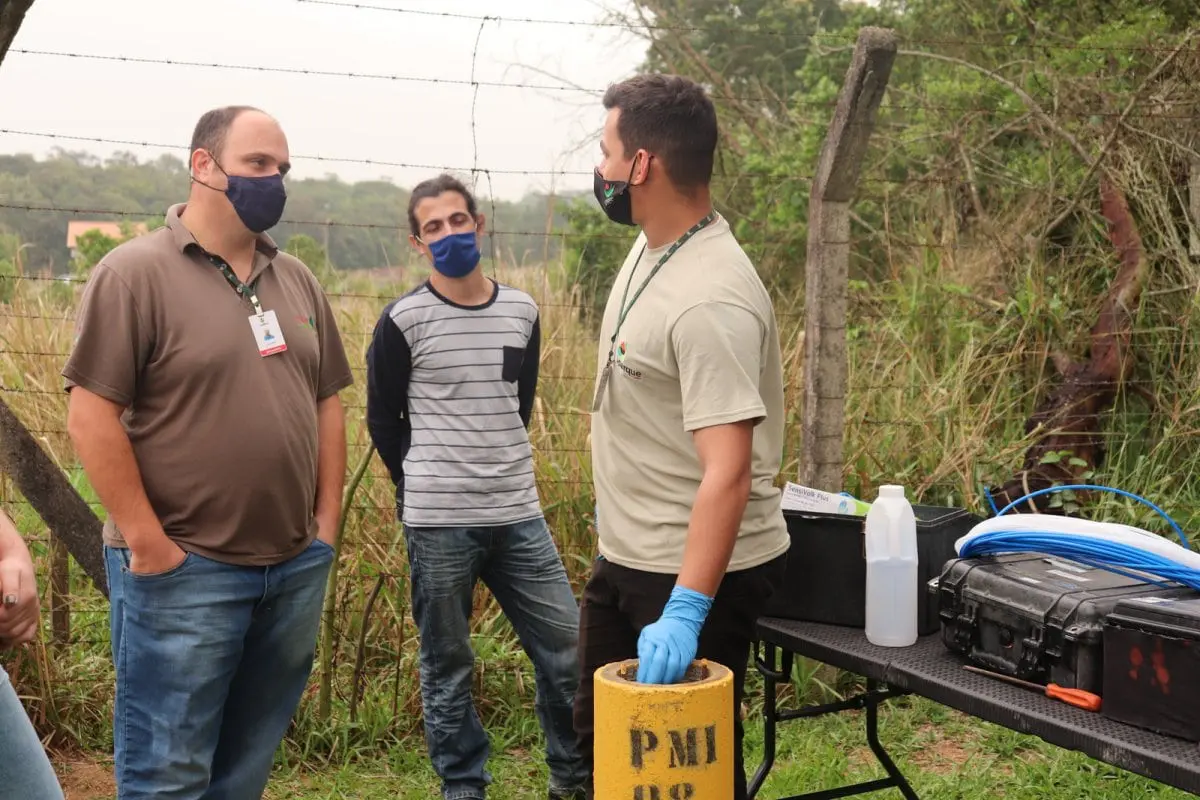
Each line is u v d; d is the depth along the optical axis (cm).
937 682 208
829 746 356
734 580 220
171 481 240
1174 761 168
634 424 221
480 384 314
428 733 321
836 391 393
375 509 407
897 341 536
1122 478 479
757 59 1055
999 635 211
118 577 245
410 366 317
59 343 508
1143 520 452
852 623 245
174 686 240
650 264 220
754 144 805
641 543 221
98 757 355
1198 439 486
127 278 234
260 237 261
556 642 324
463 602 317
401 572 389
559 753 325
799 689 386
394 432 326
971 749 362
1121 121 518
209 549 242
